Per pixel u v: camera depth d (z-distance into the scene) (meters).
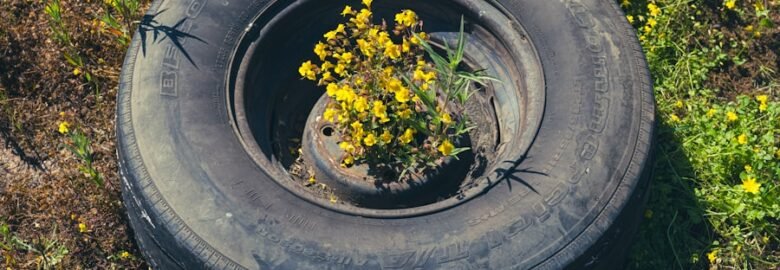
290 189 1.22
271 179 1.23
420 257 1.19
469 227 1.21
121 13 1.60
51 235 1.48
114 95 1.59
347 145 1.29
